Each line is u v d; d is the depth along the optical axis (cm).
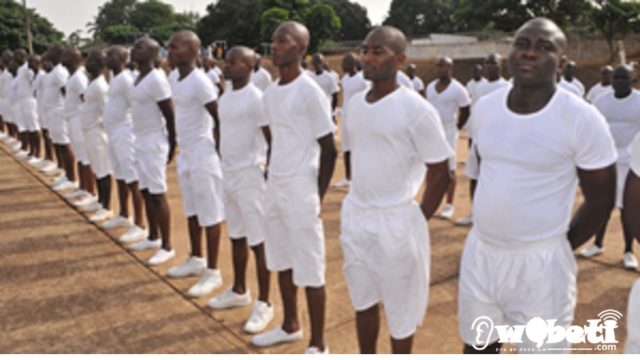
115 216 646
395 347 264
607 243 539
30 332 367
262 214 365
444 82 657
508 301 211
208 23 5350
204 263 467
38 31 4247
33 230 593
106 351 338
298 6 4231
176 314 391
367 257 255
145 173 476
